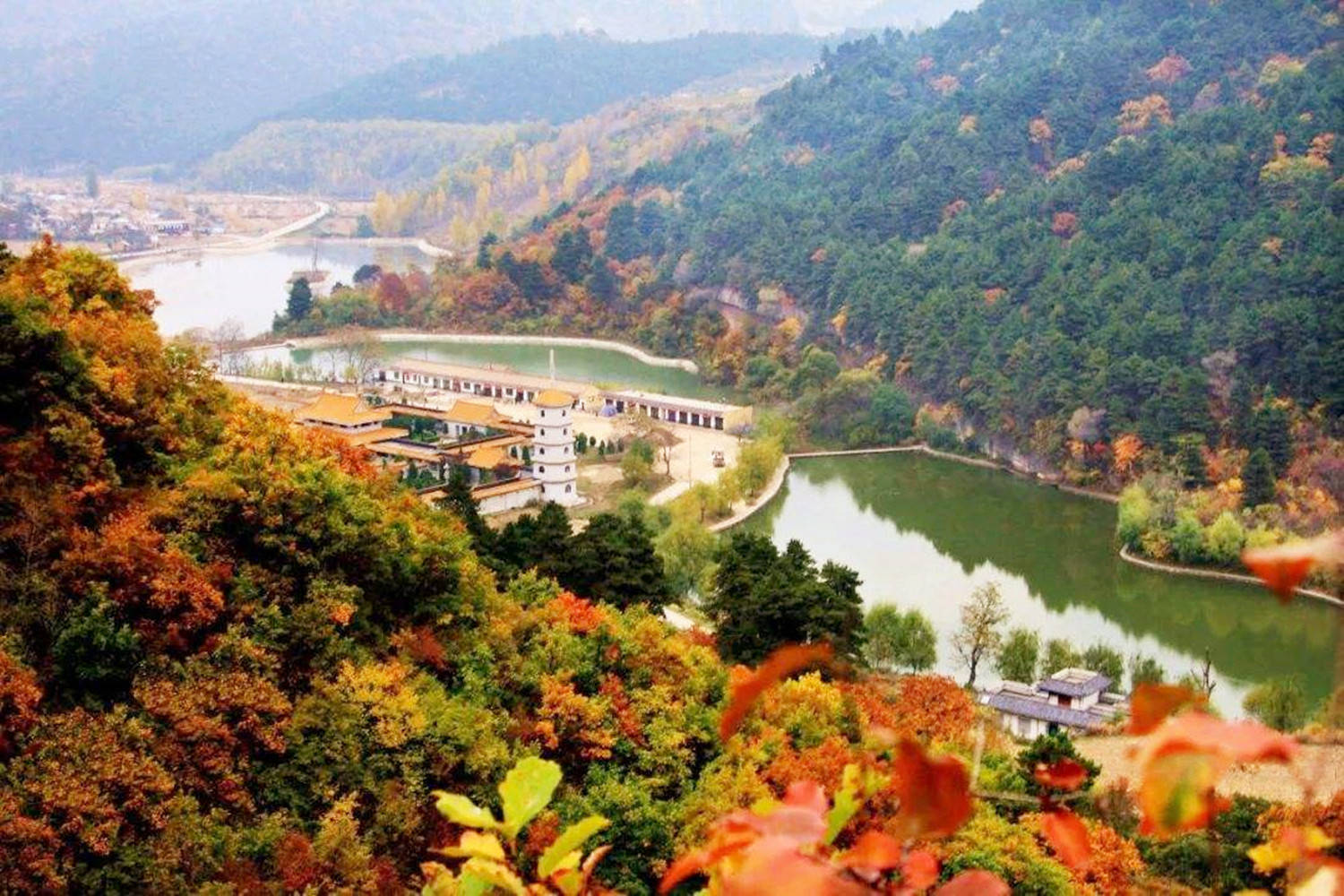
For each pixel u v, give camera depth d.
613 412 157.25
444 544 51.06
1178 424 128.12
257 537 44.88
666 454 130.38
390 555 47.56
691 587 92.06
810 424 153.25
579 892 5.05
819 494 128.50
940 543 111.06
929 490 130.75
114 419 46.94
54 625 37.91
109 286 57.59
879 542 110.94
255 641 41.69
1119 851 29.17
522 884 5.00
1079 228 182.12
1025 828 33.28
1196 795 3.01
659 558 66.06
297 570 45.56
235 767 37.91
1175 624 91.25
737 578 62.81
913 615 74.88
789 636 59.44
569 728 44.16
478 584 50.75
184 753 36.03
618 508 107.25
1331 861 3.42
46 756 33.12
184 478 46.69
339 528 45.81
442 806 4.98
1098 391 135.00
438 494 108.62
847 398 153.50
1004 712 64.81
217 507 45.25
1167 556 104.75
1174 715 3.19
